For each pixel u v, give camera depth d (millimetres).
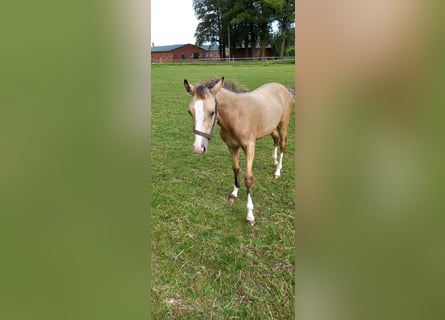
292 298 1142
